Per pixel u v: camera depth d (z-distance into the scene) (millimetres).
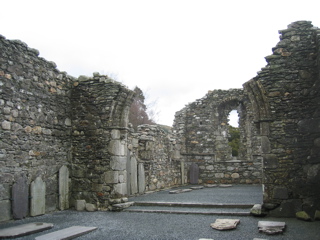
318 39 7039
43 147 8336
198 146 16312
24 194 7543
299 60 7676
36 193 7914
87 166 9195
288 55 7762
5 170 7109
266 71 7855
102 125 9172
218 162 15742
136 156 11461
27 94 7906
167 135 14352
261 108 7730
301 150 7336
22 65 7812
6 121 7227
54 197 8633
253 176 15141
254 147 15719
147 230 6305
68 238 5699
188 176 16000
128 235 5953
